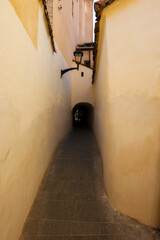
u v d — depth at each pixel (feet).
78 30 49.37
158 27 6.17
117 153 7.57
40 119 9.84
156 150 6.23
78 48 41.68
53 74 15.03
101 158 12.97
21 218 6.39
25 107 6.76
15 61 5.48
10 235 5.18
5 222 4.78
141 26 6.70
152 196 6.42
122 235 6.38
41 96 10.07
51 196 8.90
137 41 6.82
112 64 8.02
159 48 6.11
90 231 6.62
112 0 7.41
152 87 6.28
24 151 6.68
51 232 6.55
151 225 6.49
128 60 7.14
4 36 4.55
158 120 6.14
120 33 7.60
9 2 4.89
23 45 6.36
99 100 15.93
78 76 30.01
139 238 6.21
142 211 6.69
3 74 4.53
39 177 9.72
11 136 5.19
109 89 8.29
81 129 33.24
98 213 7.60
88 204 8.27
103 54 10.89
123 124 7.25
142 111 6.56
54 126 15.44
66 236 6.39
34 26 8.09
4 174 4.68
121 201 7.42
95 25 10.12
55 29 16.60
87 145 18.48
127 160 7.08
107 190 8.96
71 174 11.41
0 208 4.45
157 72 6.14
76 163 13.21
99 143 15.23
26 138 6.96
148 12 6.50
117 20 7.79
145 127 6.48
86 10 60.85
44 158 11.14
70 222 7.09
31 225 6.84
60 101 19.15
